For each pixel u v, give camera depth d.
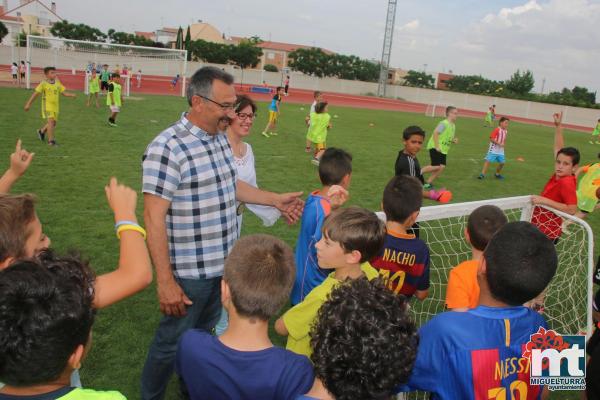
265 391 1.67
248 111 3.84
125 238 1.75
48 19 66.62
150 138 12.30
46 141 10.65
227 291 1.78
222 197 2.76
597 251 6.55
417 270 2.94
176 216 2.66
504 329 1.76
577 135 28.81
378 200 8.41
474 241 2.70
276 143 13.66
